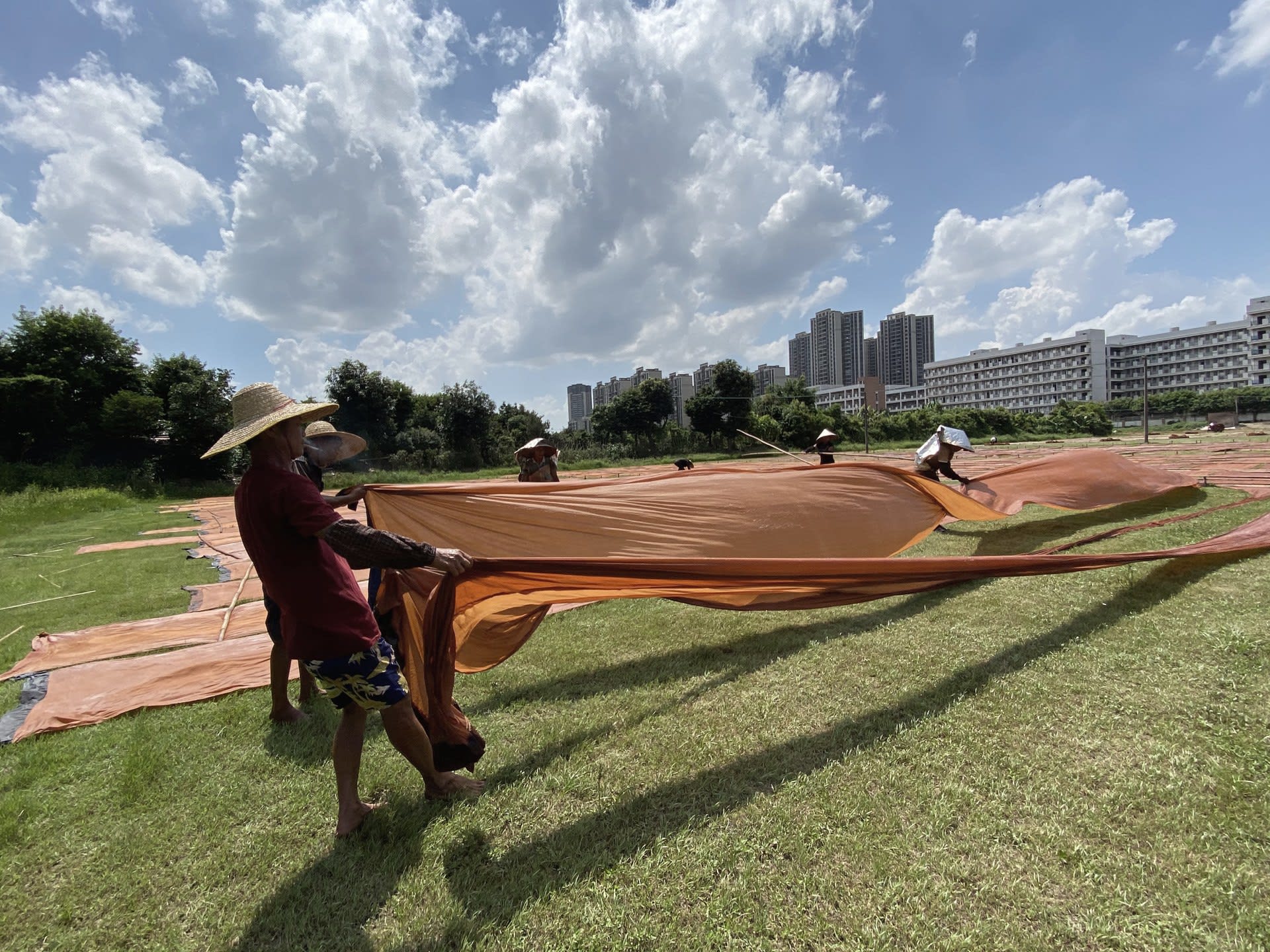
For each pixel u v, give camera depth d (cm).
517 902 228
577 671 434
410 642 336
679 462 1080
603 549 420
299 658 253
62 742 370
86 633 586
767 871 236
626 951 204
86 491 2281
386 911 229
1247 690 341
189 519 1681
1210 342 10756
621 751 327
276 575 251
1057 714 334
